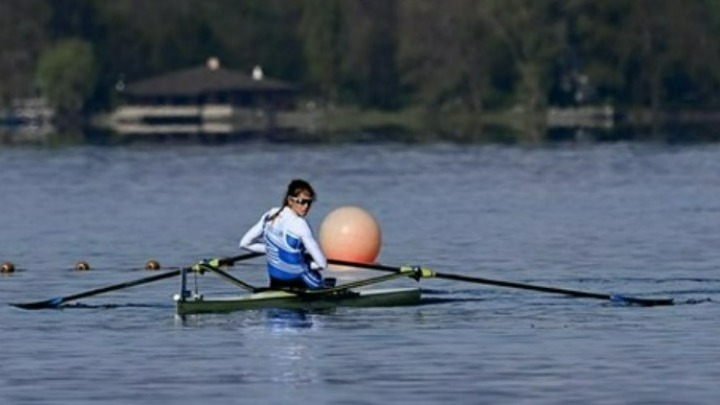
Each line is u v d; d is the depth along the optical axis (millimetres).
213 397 100750
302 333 122688
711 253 176250
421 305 136625
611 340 118375
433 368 108625
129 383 104875
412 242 191000
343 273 160250
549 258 173250
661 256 174000
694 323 125688
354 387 103062
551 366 108875
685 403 97688
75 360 112562
